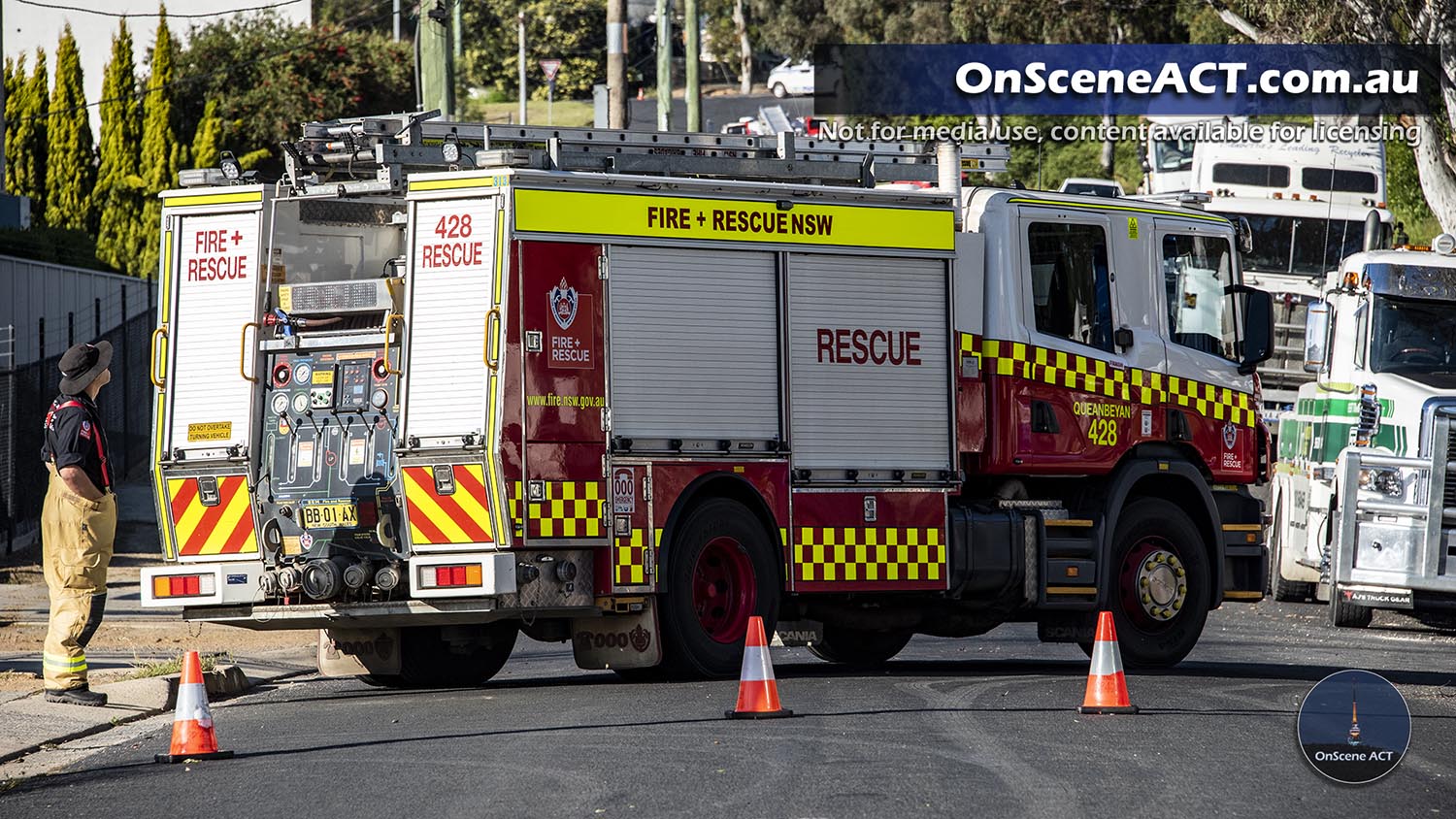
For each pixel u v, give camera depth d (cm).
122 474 8012
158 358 3300
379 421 3162
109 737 2916
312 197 3262
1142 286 3809
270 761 2464
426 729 2717
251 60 11969
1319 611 5691
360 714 2967
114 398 7925
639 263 3169
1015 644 4572
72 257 7975
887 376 3441
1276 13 9400
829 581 3362
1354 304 4975
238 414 3247
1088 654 3900
